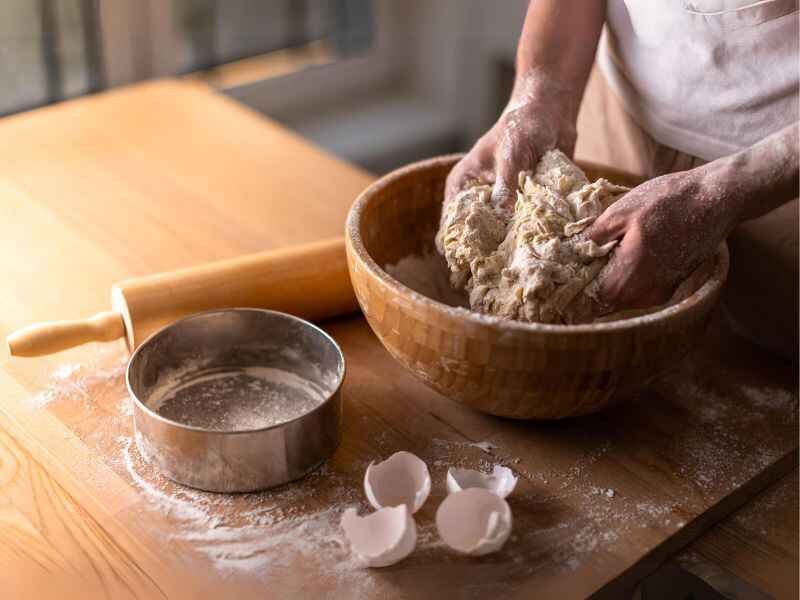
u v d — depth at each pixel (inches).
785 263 44.9
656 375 37.4
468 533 34.5
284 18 85.6
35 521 35.5
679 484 38.7
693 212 36.8
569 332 34.5
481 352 35.4
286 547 34.9
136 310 42.0
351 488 37.5
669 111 45.1
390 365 44.1
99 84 72.0
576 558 35.1
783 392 44.3
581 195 38.8
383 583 33.7
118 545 34.7
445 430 40.6
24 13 65.2
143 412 36.5
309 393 41.3
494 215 39.9
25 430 39.5
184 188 55.7
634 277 36.8
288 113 94.4
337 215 54.1
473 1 94.7
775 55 40.1
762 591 36.1
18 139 59.5
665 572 37.2
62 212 53.0
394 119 98.2
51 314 45.8
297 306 45.1
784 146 37.1
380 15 96.7
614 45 46.2
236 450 35.9
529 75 44.4
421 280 45.8
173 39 78.7
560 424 41.3
